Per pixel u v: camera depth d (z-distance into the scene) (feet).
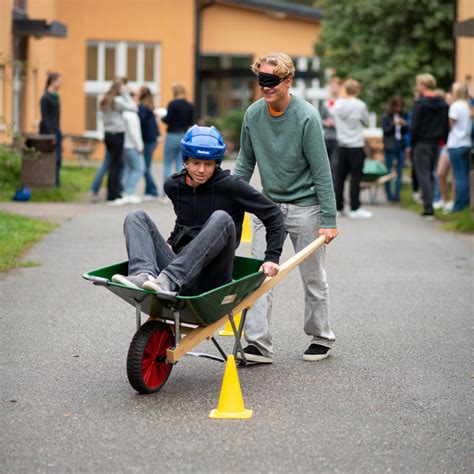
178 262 20.59
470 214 53.57
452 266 40.32
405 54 96.84
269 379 22.97
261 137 23.62
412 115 57.16
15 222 48.83
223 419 19.85
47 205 60.70
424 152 57.47
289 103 23.20
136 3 125.29
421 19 96.84
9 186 65.10
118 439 18.54
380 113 99.25
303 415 20.20
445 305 32.19
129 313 30.22
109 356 24.97
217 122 129.49
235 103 139.23
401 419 20.01
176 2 125.90
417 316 30.42
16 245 42.29
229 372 20.22
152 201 65.41
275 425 19.51
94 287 34.30
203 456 17.63
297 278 37.24
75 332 27.55
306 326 24.88
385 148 68.64
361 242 47.16
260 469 17.02
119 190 62.95
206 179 21.99
